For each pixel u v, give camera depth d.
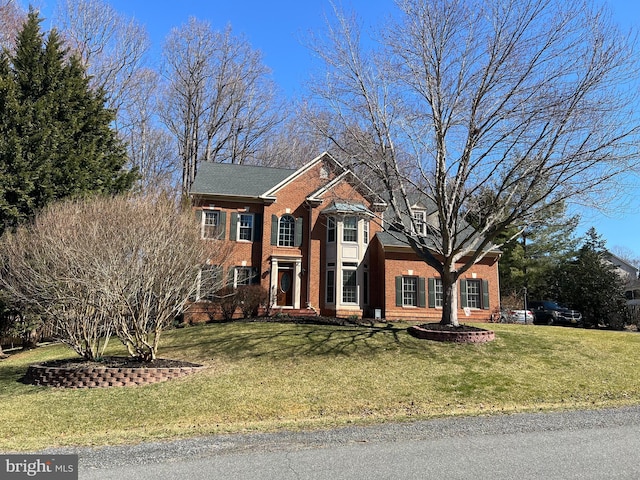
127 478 4.93
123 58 33.53
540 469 5.02
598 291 30.47
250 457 5.61
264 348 14.23
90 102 21.28
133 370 11.00
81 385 10.76
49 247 10.89
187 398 9.71
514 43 13.86
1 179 16.55
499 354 13.66
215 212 23.56
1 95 17.81
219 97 37.06
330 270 23.77
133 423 8.34
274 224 23.84
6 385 11.25
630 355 14.08
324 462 5.34
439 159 15.00
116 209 11.96
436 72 14.62
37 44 20.36
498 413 8.09
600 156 13.34
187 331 17.88
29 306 12.38
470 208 16.55
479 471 4.97
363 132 15.50
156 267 11.55
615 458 5.38
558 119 13.59
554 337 16.62
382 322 19.92
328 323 18.86
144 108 35.50
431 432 6.70
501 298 31.84
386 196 19.75
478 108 14.55
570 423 7.19
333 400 9.59
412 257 23.88
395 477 4.82
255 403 9.39
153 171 35.69
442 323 16.42
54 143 18.55
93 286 10.54
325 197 21.11
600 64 13.19
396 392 10.11
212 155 38.00
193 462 5.46
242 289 21.19
